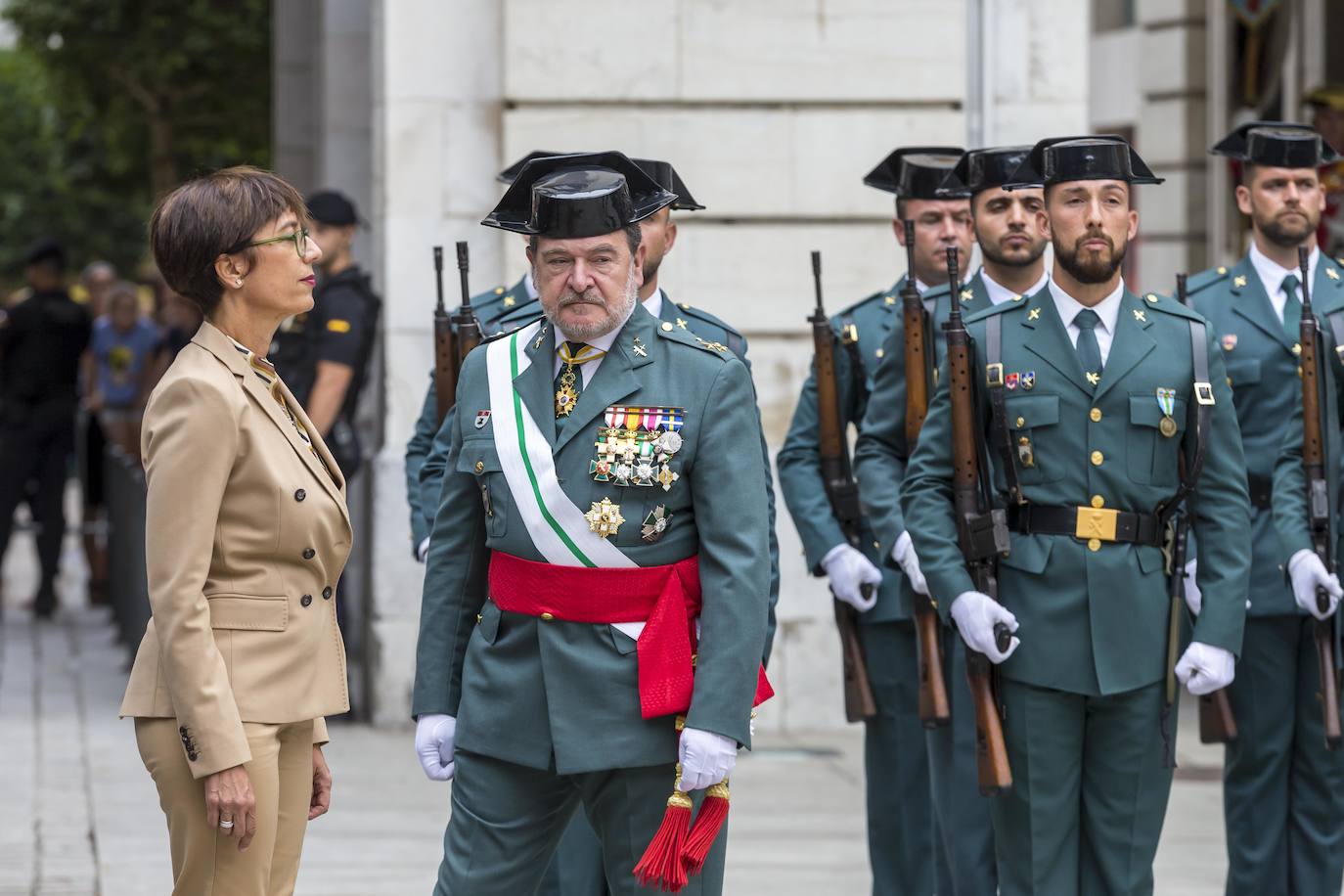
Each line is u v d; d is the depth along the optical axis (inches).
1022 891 321.7
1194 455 319.6
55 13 1510.8
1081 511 318.0
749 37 604.4
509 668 267.4
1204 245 942.4
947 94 608.1
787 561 608.1
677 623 261.7
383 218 613.0
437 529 280.4
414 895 411.5
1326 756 385.4
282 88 926.4
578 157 270.5
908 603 391.2
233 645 252.4
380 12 614.5
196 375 250.5
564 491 262.7
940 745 374.6
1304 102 705.0
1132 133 995.9
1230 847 396.2
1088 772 322.0
